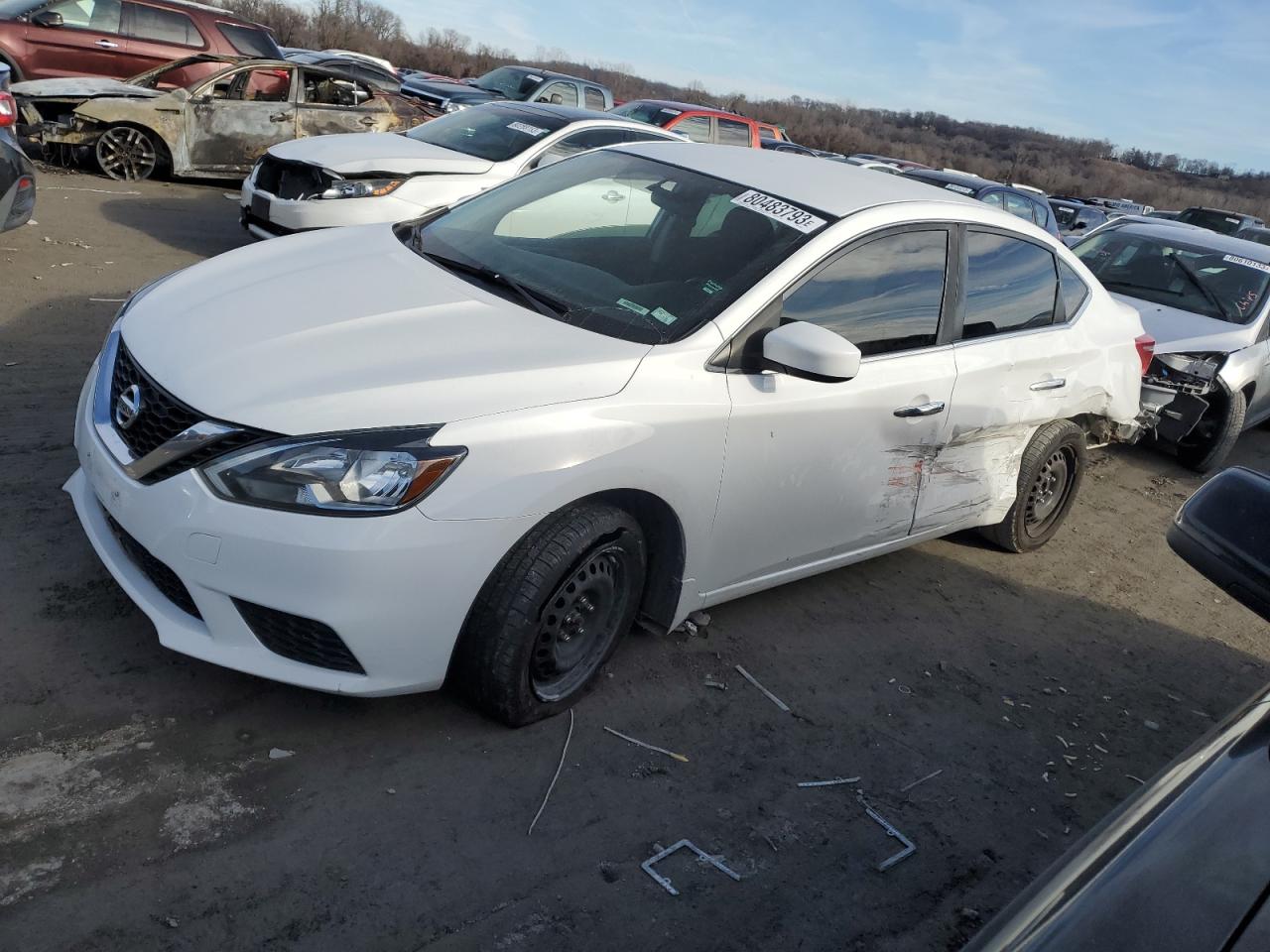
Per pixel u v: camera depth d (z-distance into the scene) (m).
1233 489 1.88
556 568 2.86
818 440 3.53
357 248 3.80
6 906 2.19
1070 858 1.46
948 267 4.08
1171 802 1.44
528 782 2.90
